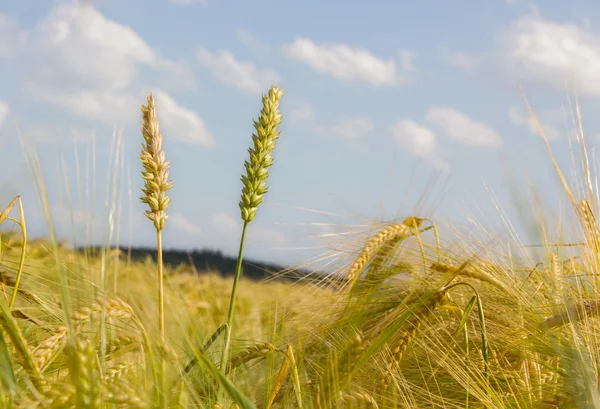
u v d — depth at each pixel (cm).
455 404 104
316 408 88
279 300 113
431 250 115
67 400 75
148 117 90
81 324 83
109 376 81
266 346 92
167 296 103
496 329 108
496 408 98
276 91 92
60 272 81
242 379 100
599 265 112
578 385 93
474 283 113
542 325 97
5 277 90
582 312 97
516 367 106
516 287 110
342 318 105
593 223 112
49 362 83
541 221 99
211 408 88
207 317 119
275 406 95
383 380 97
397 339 100
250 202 91
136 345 86
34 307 91
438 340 105
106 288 86
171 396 84
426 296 97
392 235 114
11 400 76
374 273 113
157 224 90
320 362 102
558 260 113
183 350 92
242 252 91
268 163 91
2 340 77
